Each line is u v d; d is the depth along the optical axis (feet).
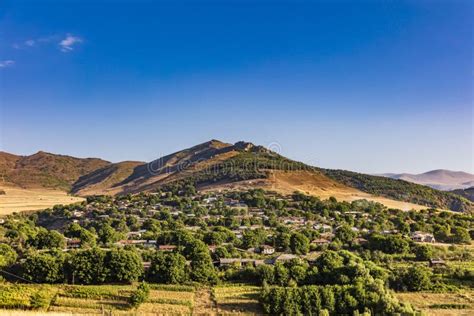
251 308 277.64
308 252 428.97
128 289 303.27
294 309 264.52
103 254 324.39
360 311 265.34
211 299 293.23
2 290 284.41
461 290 308.60
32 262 318.24
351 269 312.71
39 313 254.27
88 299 288.51
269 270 321.11
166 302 285.23
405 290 306.96
